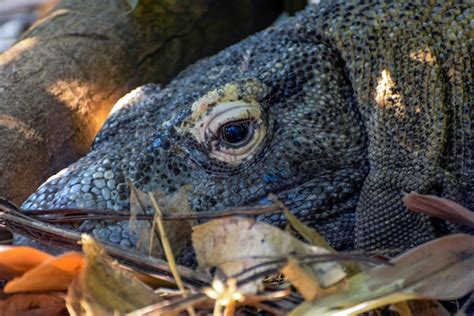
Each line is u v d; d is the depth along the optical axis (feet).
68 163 25.99
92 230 20.59
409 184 22.15
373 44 22.76
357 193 22.89
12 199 24.11
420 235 22.38
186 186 20.36
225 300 16.84
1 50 39.11
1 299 18.25
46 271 17.46
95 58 28.53
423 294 17.74
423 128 22.20
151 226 19.76
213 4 32.22
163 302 17.20
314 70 23.03
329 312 17.28
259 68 23.29
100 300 17.02
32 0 42.11
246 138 22.03
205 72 24.75
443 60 22.50
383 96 22.34
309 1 36.27
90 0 30.78
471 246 18.39
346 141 22.86
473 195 22.66
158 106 24.12
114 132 23.73
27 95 25.96
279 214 22.13
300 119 22.72
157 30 30.68
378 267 17.85
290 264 16.93
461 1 23.02
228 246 18.04
